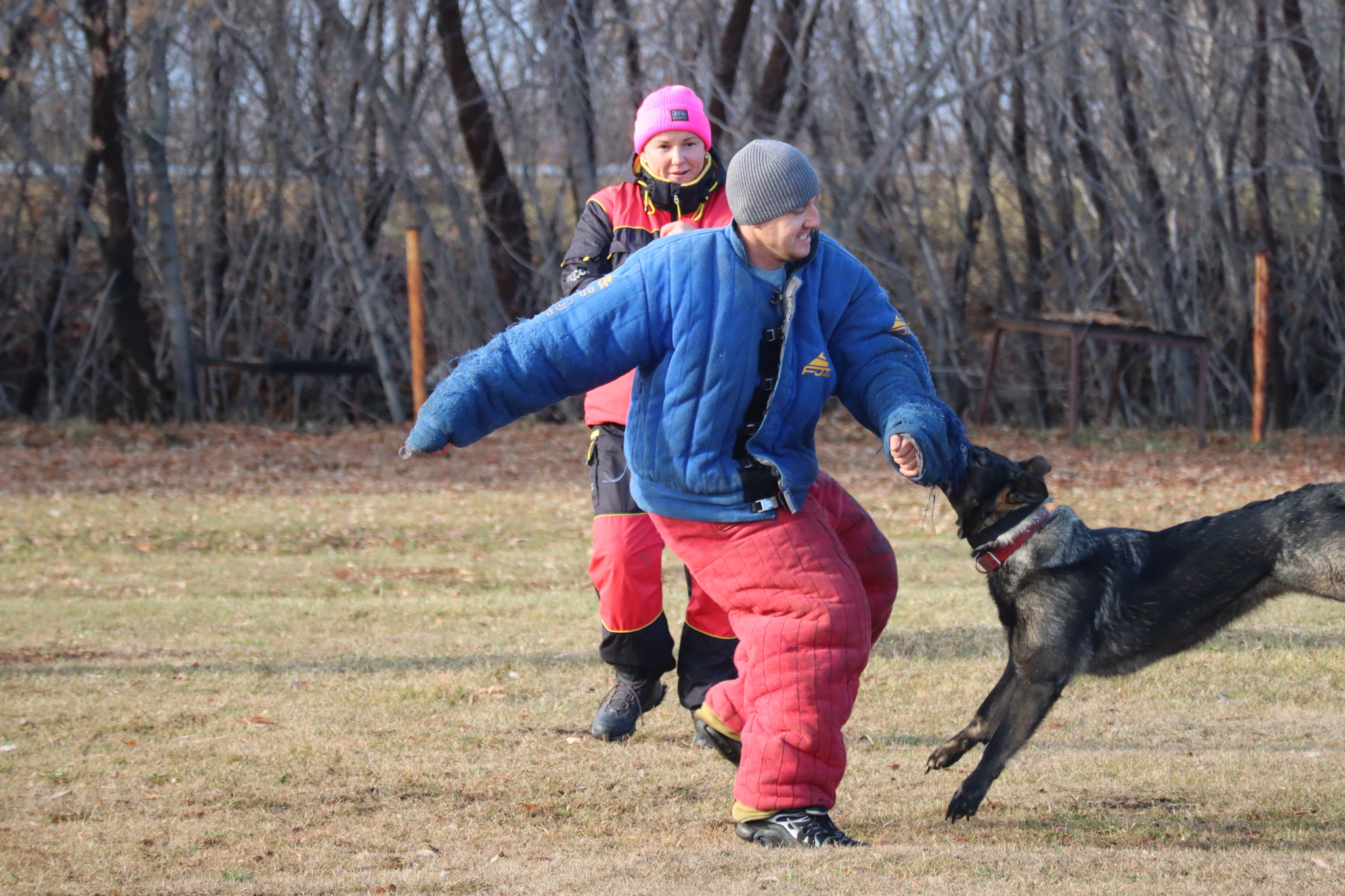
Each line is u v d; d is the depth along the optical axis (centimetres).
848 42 2989
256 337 3184
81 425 2873
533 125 3038
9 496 1880
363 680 820
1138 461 2341
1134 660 587
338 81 2964
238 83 3036
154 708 742
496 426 468
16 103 2820
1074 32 2798
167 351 3172
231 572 1352
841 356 491
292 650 938
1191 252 3102
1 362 3195
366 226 3153
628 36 2909
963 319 3256
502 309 3142
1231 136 3031
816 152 2984
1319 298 3102
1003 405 3272
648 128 629
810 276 475
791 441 477
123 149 2989
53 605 1149
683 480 473
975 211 3234
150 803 562
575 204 2984
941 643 907
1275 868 442
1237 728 693
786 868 446
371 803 566
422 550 1495
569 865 466
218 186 3122
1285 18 2953
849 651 470
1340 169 2970
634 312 463
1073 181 3225
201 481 2056
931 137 3225
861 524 523
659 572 666
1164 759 627
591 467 664
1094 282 3166
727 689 528
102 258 2973
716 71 2947
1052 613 562
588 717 727
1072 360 2623
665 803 564
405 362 3219
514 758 639
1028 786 588
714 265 465
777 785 477
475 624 1046
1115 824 528
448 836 519
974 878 429
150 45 2848
